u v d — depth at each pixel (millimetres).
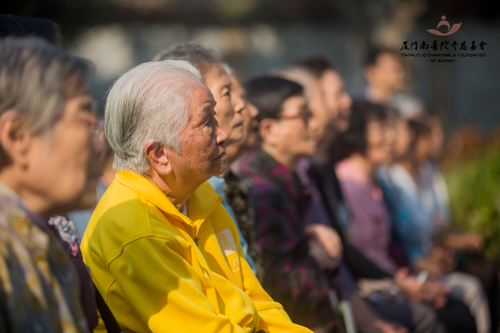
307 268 3723
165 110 2332
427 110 20344
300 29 23281
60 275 1698
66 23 12320
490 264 6855
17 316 1487
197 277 2344
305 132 4316
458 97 22016
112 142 2467
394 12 17797
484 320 6504
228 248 2838
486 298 6629
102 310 2400
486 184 7664
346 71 23188
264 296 2910
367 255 5527
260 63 23375
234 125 3293
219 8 22000
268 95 4289
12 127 1527
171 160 2385
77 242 2238
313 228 4270
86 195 1676
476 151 8555
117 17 20953
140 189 2412
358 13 17891
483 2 19578
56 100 1565
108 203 2463
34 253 1594
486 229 7508
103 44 22516
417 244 6617
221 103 3186
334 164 5793
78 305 1747
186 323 2213
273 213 3691
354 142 5949
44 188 1611
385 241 5711
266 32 23266
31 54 1550
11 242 1539
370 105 6148
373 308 4941
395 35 17609
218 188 3248
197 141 2373
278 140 4281
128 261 2271
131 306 2314
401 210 6539
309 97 5309
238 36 22562
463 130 9234
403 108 9680
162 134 2342
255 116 3934
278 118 4266
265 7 22078
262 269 3484
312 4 22375
